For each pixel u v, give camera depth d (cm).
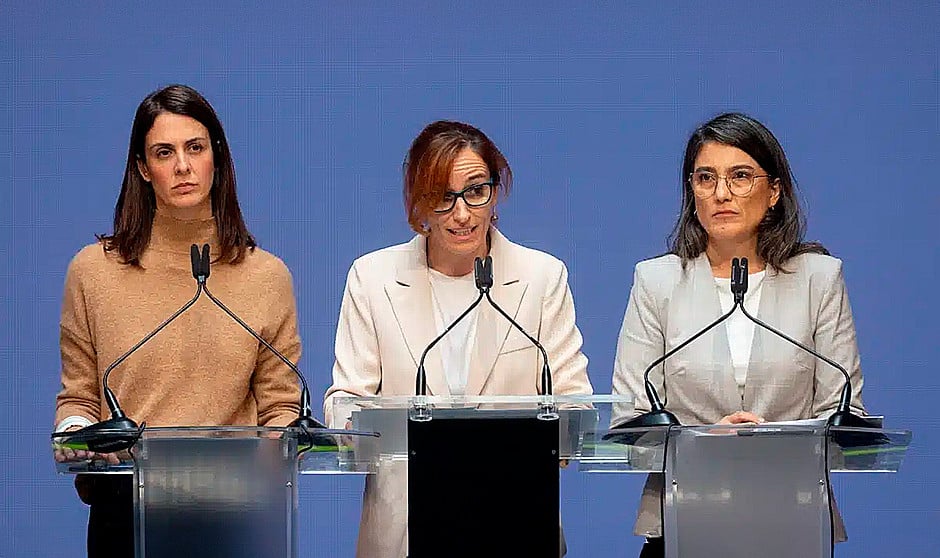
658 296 1113
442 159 1039
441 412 874
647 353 1112
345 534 1432
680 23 1433
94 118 1433
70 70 1433
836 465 903
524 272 1104
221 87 1439
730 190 1090
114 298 1087
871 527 1419
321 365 1437
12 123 1428
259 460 869
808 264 1113
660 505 1070
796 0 1423
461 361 1088
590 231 1437
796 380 1091
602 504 1427
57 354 1423
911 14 1416
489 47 1445
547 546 866
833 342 1100
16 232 1427
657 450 899
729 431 873
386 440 890
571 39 1439
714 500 873
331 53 1446
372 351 1098
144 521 865
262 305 1107
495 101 1440
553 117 1438
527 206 1435
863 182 1415
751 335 1102
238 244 1111
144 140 1080
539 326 1100
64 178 1429
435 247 1100
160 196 1080
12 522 1419
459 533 866
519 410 875
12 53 1430
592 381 1433
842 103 1416
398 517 1071
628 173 1437
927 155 1415
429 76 1444
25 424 1422
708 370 1089
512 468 870
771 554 869
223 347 1088
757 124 1102
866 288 1414
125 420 891
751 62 1426
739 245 1114
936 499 1415
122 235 1098
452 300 1097
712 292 1105
